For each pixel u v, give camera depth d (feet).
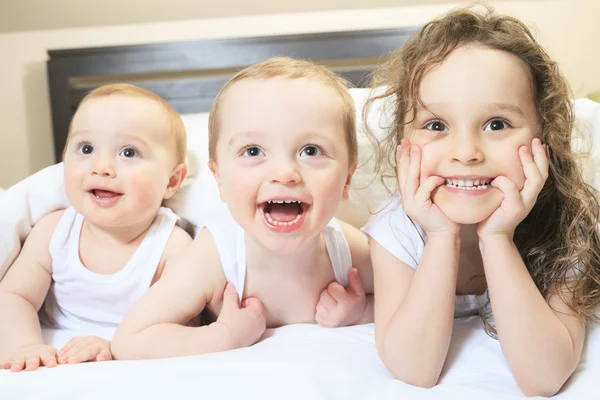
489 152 2.37
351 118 2.90
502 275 2.36
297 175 2.56
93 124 3.34
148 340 2.75
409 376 2.35
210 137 2.94
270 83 2.67
